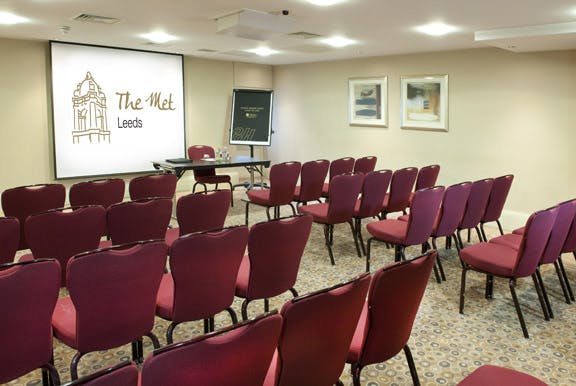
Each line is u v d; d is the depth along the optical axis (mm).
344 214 4984
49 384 2510
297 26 5832
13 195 4125
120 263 2293
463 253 3742
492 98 7223
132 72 8539
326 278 4543
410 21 5426
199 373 1449
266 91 10102
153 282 2475
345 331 1993
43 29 6410
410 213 4090
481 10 4742
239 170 10883
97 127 8242
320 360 1942
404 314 2271
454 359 3059
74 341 2371
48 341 2209
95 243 3340
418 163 8367
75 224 3178
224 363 1499
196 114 9742
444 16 5102
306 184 5992
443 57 7777
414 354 3121
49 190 4332
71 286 2188
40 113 7695
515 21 5219
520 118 6930
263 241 2875
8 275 1974
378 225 4570
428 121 8109
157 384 1382
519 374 1890
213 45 7801
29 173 7691
